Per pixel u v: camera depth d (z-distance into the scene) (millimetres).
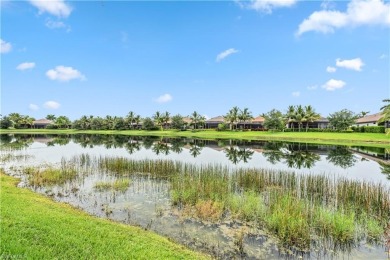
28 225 8742
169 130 104875
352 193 14703
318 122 90062
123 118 115062
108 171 21250
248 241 9914
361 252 9391
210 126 109438
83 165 23625
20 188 15766
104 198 14727
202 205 12453
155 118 109125
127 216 12117
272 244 9742
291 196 14211
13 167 23625
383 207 13047
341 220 10625
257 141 59156
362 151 39719
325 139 60531
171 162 22484
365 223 11422
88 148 43000
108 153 36031
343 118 73438
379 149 42250
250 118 94938
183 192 14289
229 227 11039
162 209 13047
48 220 9461
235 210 12414
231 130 94125
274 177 17609
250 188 16328
